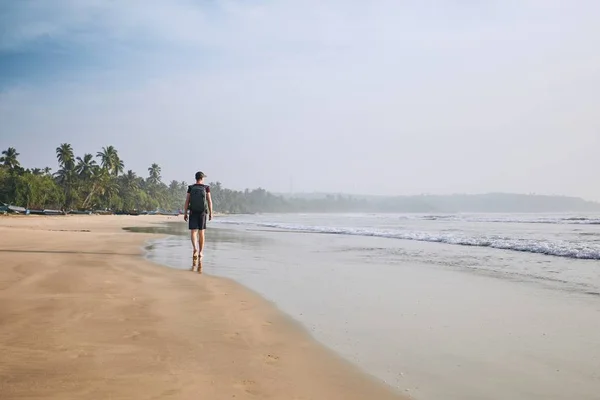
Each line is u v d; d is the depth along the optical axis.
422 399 2.54
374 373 2.96
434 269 8.38
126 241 15.00
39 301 4.84
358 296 5.65
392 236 19.38
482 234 21.86
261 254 11.23
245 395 2.52
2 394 2.39
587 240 16.94
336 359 3.23
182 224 41.94
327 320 4.40
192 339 3.63
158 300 5.14
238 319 4.37
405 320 4.41
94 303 4.83
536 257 10.70
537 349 3.50
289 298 5.49
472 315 4.64
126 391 2.48
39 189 79.88
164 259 9.79
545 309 4.93
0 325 3.84
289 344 3.59
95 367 2.87
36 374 2.71
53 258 8.88
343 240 17.22
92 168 106.00
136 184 133.62
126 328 3.88
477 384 2.77
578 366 3.11
